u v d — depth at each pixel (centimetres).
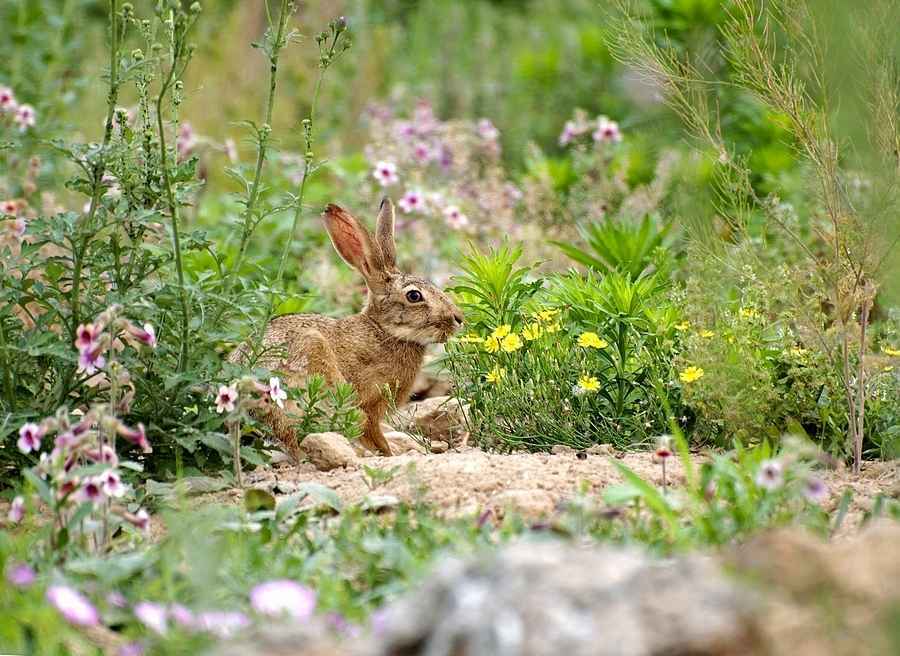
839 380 1112
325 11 2888
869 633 538
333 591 679
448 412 1311
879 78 998
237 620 639
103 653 638
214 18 2766
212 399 1063
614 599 488
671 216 1659
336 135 2519
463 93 2664
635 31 1169
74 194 1816
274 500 920
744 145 1909
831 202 1051
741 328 1101
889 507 865
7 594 680
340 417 1193
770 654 500
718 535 761
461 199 1902
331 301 1670
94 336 891
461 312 1364
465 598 501
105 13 2730
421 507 876
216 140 2431
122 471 1018
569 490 945
